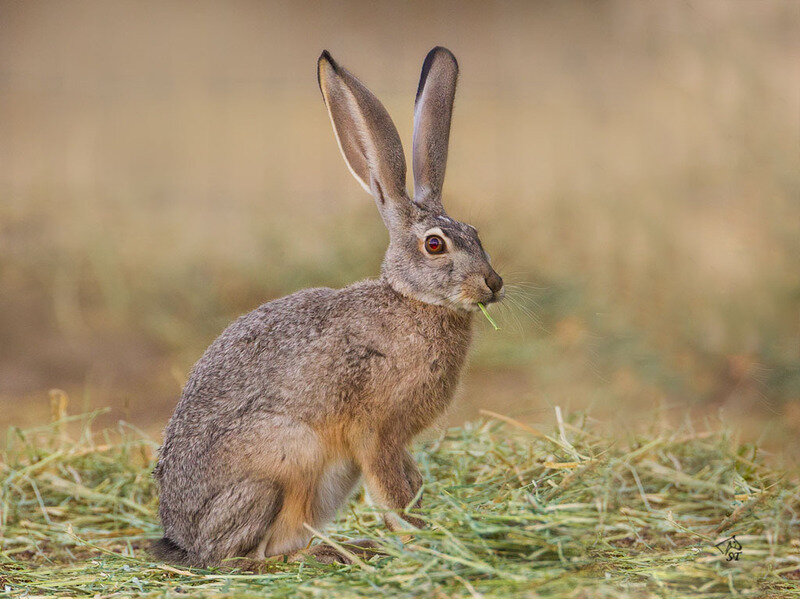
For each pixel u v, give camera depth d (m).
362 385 11.55
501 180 27.38
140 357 21.08
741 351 19.47
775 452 15.49
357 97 12.34
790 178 23.03
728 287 21.14
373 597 9.80
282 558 11.39
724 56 27.17
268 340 11.76
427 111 12.87
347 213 25.06
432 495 13.05
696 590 10.38
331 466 11.72
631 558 11.14
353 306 11.84
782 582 10.95
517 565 10.16
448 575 9.96
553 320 20.97
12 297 23.25
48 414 18.34
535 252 22.70
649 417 16.69
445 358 11.87
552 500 11.83
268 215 26.36
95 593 10.88
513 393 18.59
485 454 14.16
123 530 13.43
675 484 13.92
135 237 25.91
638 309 21.03
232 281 23.23
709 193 24.83
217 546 11.40
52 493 14.34
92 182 30.77
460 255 11.74
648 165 26.27
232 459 11.34
